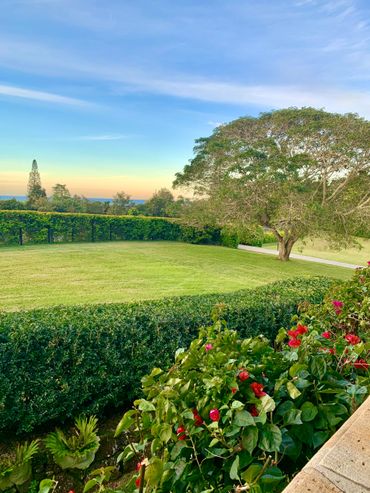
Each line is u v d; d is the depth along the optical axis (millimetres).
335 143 11016
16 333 2420
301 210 10734
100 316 2863
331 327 2395
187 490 1020
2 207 18734
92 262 10844
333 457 787
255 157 11297
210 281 8891
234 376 1141
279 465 1065
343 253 17500
